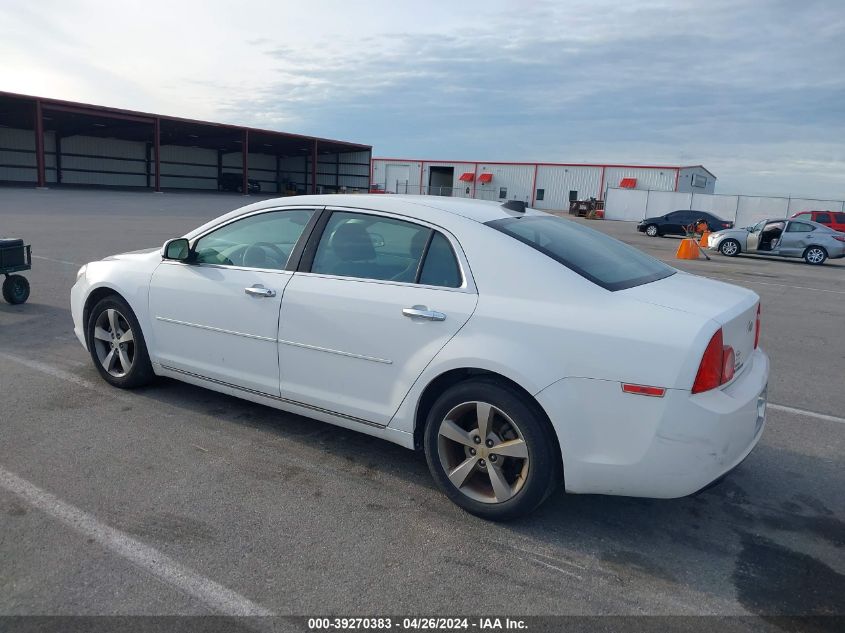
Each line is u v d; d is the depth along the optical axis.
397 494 3.55
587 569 2.95
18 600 2.56
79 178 50.81
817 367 6.89
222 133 51.31
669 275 3.75
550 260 3.26
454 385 3.32
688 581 2.89
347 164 63.97
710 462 2.90
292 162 67.62
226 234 4.39
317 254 3.91
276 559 2.90
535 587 2.80
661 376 2.85
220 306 4.21
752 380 3.30
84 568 2.78
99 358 5.02
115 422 4.36
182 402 4.77
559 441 3.04
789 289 13.88
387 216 3.72
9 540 2.95
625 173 57.38
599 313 3.03
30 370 5.38
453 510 3.41
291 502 3.41
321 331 3.74
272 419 4.53
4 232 16.92
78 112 40.84
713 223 33.94
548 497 3.44
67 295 8.75
